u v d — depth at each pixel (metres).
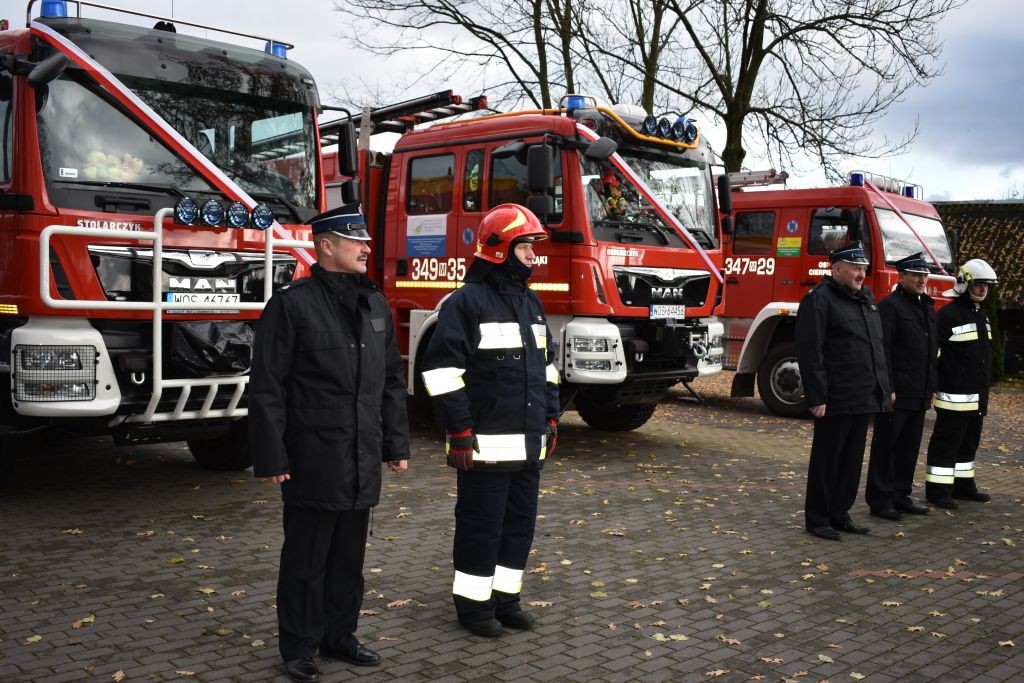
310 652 3.83
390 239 9.99
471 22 18.81
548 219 8.53
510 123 8.93
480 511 4.32
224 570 5.21
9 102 6.03
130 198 6.18
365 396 3.83
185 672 3.83
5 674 3.77
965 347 7.26
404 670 3.95
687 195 9.45
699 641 4.37
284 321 3.71
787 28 18.72
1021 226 23.53
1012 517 7.06
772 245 12.94
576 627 4.51
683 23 19.22
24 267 5.88
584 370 8.41
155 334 6.08
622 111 8.95
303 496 3.74
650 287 8.89
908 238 12.45
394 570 5.28
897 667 4.13
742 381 12.65
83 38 6.21
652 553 5.77
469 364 4.34
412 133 9.84
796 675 4.01
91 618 4.39
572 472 8.20
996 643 4.45
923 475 8.69
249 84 6.99
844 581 5.34
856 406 6.17
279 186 7.09
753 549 5.93
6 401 6.18
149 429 6.32
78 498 6.82
